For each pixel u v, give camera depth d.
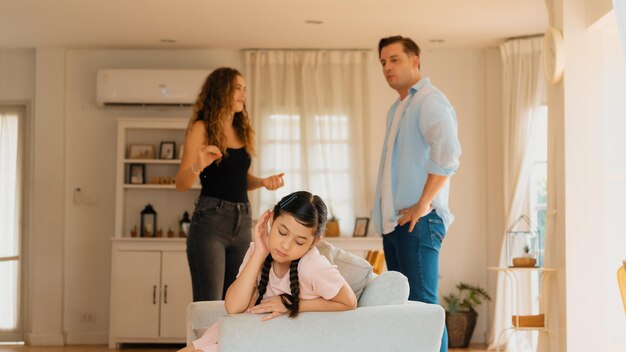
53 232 7.75
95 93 7.88
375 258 5.93
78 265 7.82
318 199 2.80
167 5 6.41
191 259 4.30
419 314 2.79
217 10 6.54
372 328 2.76
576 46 5.25
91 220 7.85
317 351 2.72
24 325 7.89
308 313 2.74
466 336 7.40
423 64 7.88
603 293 5.17
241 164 4.35
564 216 5.24
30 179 7.91
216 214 4.26
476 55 7.87
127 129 7.80
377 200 4.39
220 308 3.38
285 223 2.74
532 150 7.41
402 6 6.43
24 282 7.92
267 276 2.88
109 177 7.86
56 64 7.80
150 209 7.69
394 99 7.85
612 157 5.29
